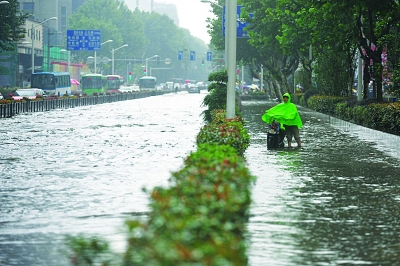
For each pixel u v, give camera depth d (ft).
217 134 109.09
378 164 121.60
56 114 323.57
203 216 36.27
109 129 219.61
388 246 59.57
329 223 69.31
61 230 66.54
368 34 238.68
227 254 30.89
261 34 364.38
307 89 422.82
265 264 53.11
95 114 324.80
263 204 79.97
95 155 138.31
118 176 105.91
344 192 89.61
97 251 37.52
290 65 430.20
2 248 59.52
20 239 62.90
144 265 29.96
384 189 92.38
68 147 156.46
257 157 131.54
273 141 150.20
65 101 411.34
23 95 422.82
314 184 96.48
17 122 257.75
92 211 76.33
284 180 100.22
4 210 77.41
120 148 153.79
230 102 156.76
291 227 67.15
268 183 97.04
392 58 216.74
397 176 105.70
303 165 119.03
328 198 84.74
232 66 156.46
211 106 215.31
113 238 62.13
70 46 552.00
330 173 108.68
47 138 183.11
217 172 51.80
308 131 209.46
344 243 60.59
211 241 32.32
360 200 83.51
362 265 53.16
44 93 468.75
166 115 316.81
